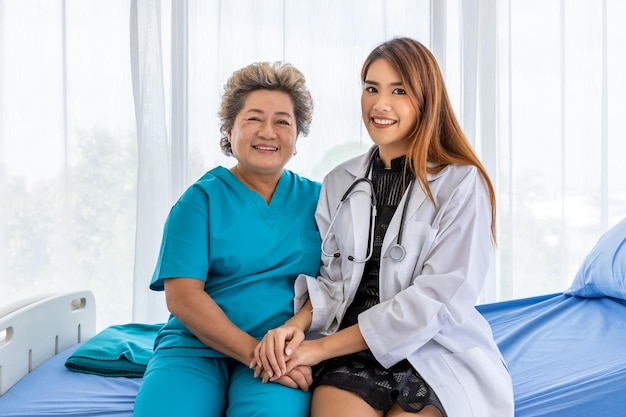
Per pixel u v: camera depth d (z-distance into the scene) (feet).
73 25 8.61
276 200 5.61
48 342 6.19
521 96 9.11
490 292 8.93
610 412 4.89
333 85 8.77
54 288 8.89
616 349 5.81
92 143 8.71
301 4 8.73
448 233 5.07
